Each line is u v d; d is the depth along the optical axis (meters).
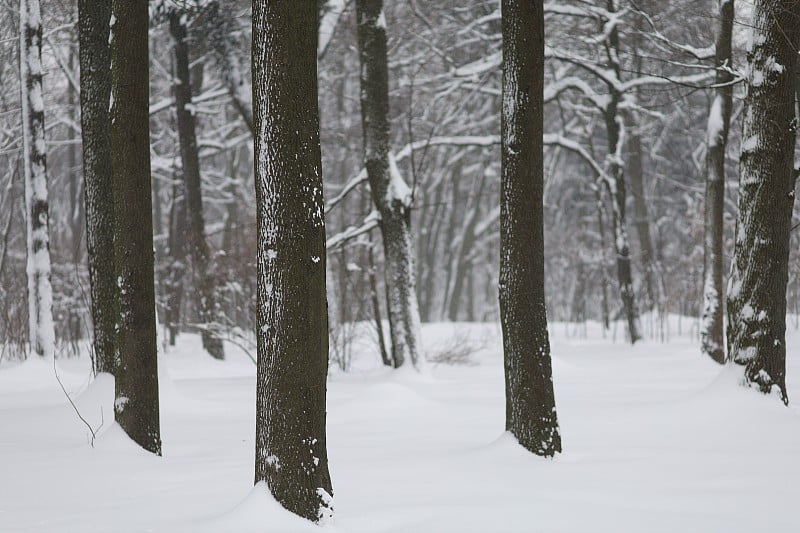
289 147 5.72
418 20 30.59
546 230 44.06
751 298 10.09
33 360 16.08
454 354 20.48
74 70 29.86
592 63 23.64
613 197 26.56
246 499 5.73
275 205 5.73
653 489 6.64
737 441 8.71
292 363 5.69
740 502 6.20
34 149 17.12
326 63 32.50
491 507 6.05
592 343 28.59
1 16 22.45
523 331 8.16
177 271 23.94
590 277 43.12
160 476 7.40
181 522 5.76
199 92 28.12
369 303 21.72
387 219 16.73
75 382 14.95
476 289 52.62
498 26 27.67
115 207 8.72
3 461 8.05
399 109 29.34
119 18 8.64
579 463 7.75
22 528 5.69
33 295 17.05
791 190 10.12
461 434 9.77
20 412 11.15
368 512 5.94
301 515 5.61
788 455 7.94
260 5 5.81
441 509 6.00
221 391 14.02
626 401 12.00
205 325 19.27
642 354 22.55
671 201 42.06
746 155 10.25
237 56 20.45
